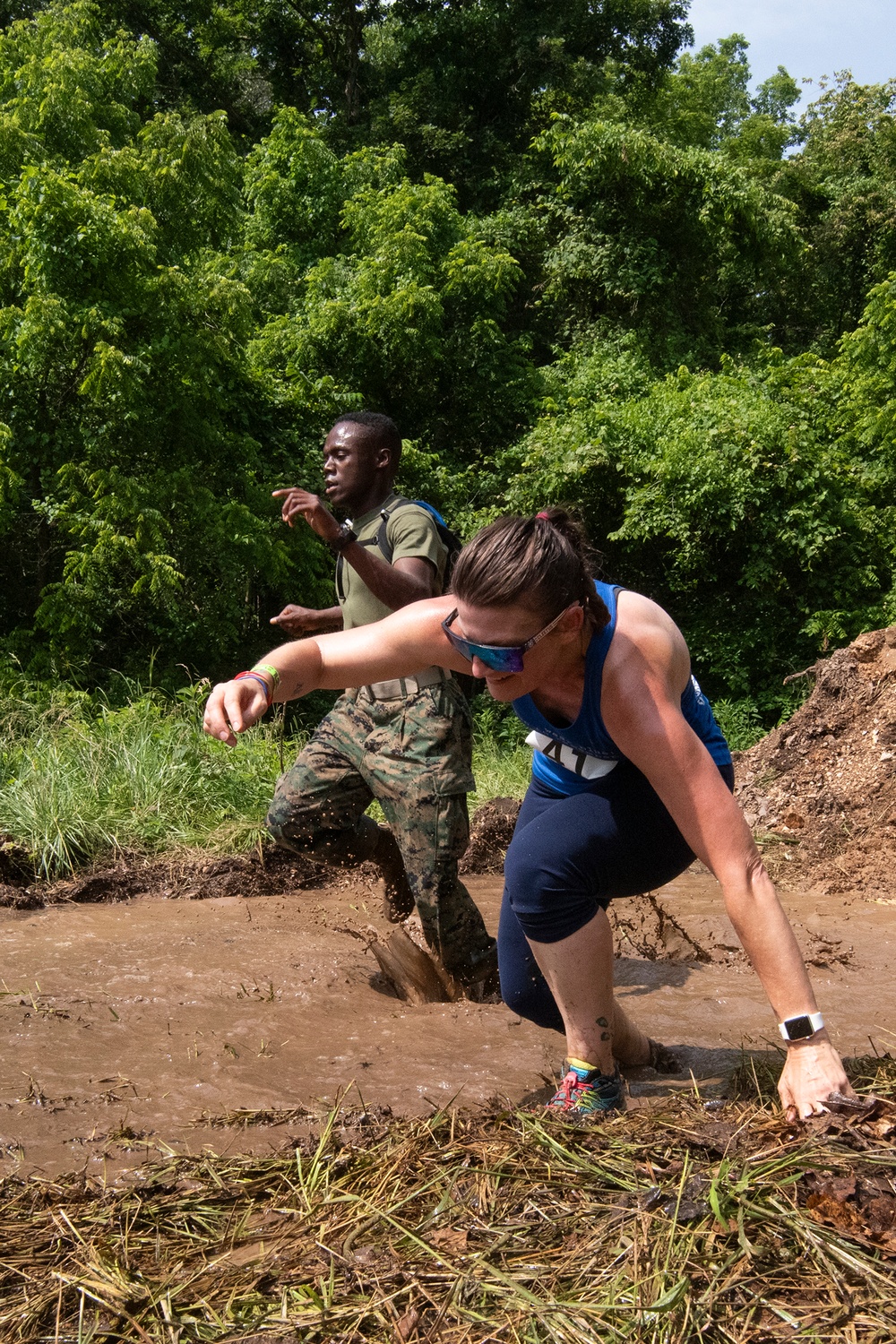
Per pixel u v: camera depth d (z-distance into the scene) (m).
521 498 15.44
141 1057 3.11
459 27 23.94
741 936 2.15
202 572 11.83
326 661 2.38
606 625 2.12
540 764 2.61
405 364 16.19
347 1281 1.74
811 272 25.03
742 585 15.05
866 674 7.32
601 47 25.80
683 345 19.38
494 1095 2.67
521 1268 1.74
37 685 9.99
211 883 5.67
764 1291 1.63
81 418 11.09
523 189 21.17
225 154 13.07
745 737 13.82
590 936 2.43
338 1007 3.64
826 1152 1.94
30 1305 1.72
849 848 6.28
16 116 11.61
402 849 3.68
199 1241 1.92
